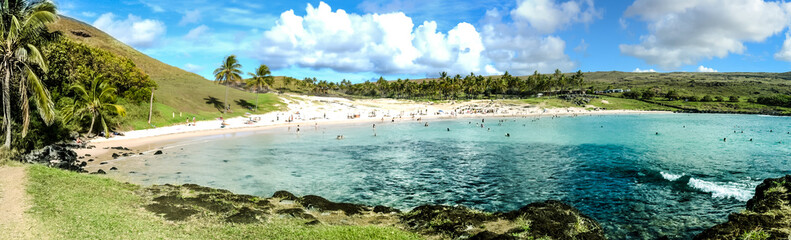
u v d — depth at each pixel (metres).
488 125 95.38
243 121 89.38
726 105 172.12
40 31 29.28
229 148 47.91
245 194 24.75
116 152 41.47
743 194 26.27
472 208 23.41
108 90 51.50
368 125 93.25
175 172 32.03
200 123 79.06
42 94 29.59
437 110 151.50
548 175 33.22
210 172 32.50
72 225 13.78
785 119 120.44
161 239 13.37
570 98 184.00
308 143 54.97
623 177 32.28
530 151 48.25
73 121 48.59
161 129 66.38
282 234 14.88
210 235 14.38
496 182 30.52
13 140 31.41
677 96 192.12
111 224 14.44
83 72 60.88
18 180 19.42
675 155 44.88
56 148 35.31
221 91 125.12
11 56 27.89
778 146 53.34
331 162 39.03
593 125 95.31
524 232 16.03
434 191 27.62
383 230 16.27
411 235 15.96
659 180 30.95
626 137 65.81
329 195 26.12
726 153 46.44
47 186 19.03
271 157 41.50
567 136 67.12
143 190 22.05
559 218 17.81
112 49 162.25
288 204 21.41
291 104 129.38
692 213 22.08
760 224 15.83
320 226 16.61
